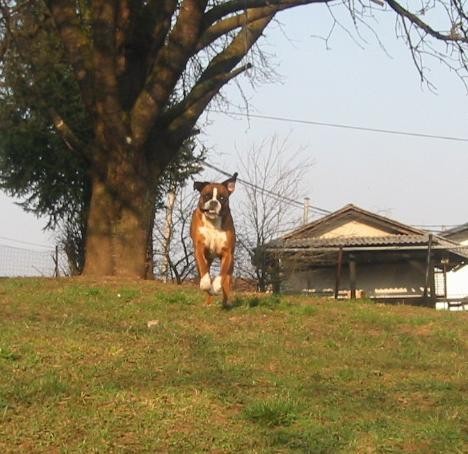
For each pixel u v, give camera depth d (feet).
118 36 51.08
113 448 20.89
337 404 24.50
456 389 26.32
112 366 26.96
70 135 52.11
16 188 73.97
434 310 42.39
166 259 85.30
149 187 51.37
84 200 73.05
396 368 29.07
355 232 122.21
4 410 22.72
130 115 49.88
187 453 20.75
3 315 33.88
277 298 40.75
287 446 21.33
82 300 38.04
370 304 42.86
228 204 36.24
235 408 23.90
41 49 61.98
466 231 153.48
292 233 101.19
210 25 51.11
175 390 24.84
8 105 67.67
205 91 52.54
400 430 22.35
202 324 34.14
